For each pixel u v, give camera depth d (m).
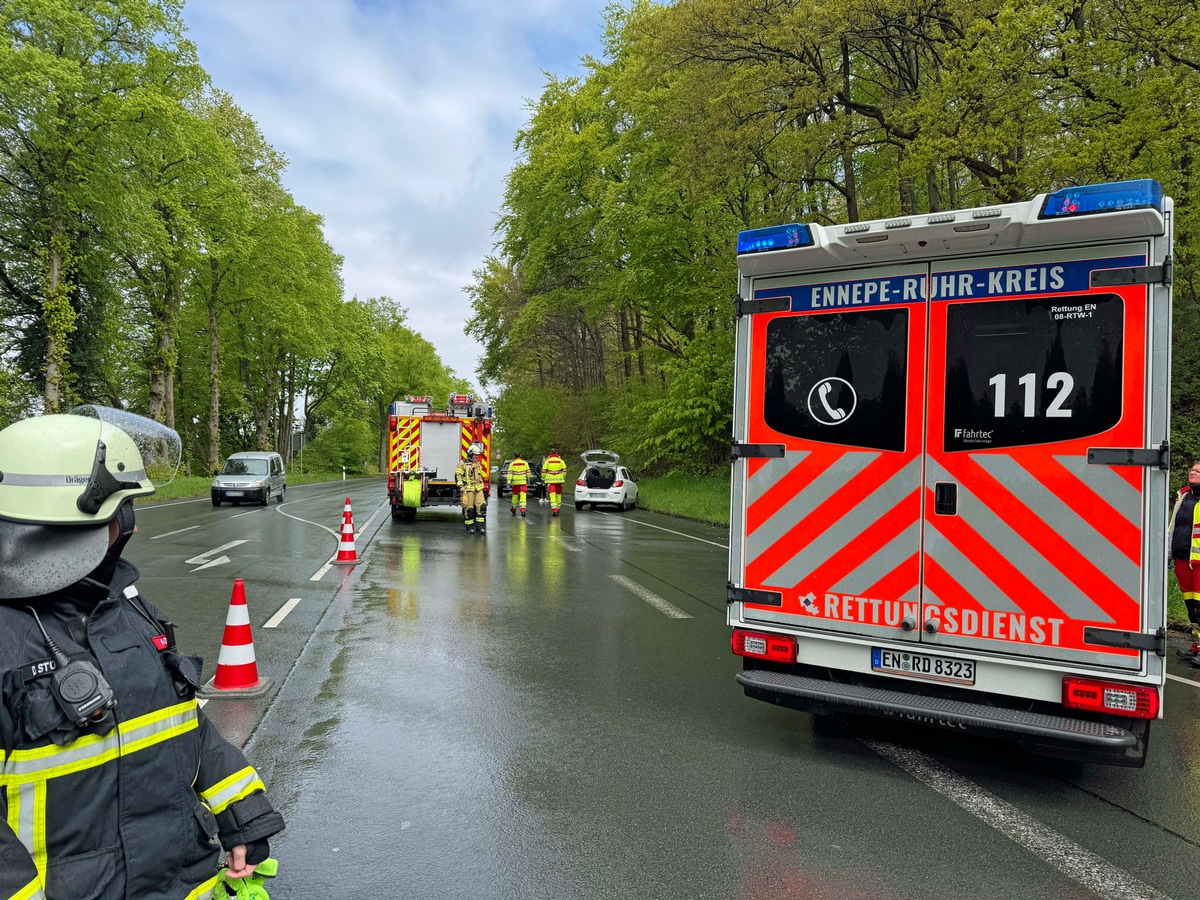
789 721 5.50
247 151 37.84
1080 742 3.98
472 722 5.32
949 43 14.42
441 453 21.47
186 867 1.70
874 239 4.64
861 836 3.77
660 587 10.91
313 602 9.35
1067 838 3.77
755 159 17.95
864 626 4.77
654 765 4.64
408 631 7.91
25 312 28.95
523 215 34.94
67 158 25.12
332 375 59.25
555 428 43.38
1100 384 4.18
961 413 4.52
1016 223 4.25
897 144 15.94
